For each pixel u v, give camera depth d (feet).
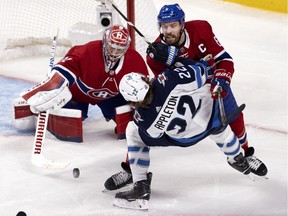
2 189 48.19
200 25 48.29
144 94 40.32
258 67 78.84
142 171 44.98
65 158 53.98
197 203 46.47
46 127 54.80
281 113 65.10
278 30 91.40
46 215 44.55
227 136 45.50
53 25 81.10
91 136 58.85
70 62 53.26
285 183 49.55
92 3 80.43
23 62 77.87
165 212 45.06
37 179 49.98
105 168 52.21
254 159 49.14
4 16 81.82
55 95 51.67
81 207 45.75
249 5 98.32
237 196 47.52
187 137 43.19
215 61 47.96
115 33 51.11
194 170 52.06
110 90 55.83
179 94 40.96
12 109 59.67
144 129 42.37
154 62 47.75
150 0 77.61
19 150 55.26
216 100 42.65
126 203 45.47
